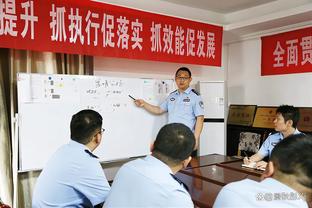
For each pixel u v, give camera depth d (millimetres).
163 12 3275
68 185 1438
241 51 4012
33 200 1510
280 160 866
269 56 3549
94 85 2711
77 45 2471
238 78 4062
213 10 3639
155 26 2914
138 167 1097
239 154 3834
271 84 3637
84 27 2500
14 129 2373
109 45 2645
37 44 2285
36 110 2420
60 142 2537
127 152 2928
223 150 3721
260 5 3410
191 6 3475
